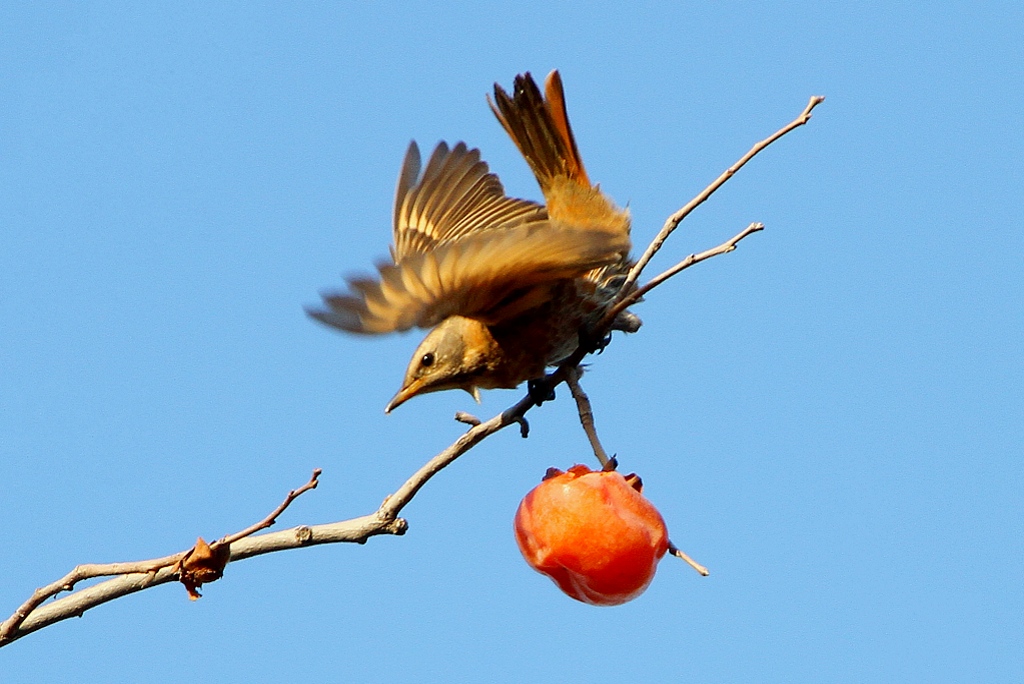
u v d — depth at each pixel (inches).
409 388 422.0
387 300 343.6
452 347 421.1
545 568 334.3
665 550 334.3
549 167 455.2
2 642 329.7
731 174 370.3
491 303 412.2
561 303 421.7
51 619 338.0
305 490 319.9
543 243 364.5
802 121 364.5
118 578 339.3
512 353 426.3
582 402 397.1
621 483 334.3
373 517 340.2
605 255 384.2
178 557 322.7
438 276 366.3
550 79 449.1
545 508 331.6
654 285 371.2
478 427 357.7
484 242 354.3
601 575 324.5
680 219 376.8
